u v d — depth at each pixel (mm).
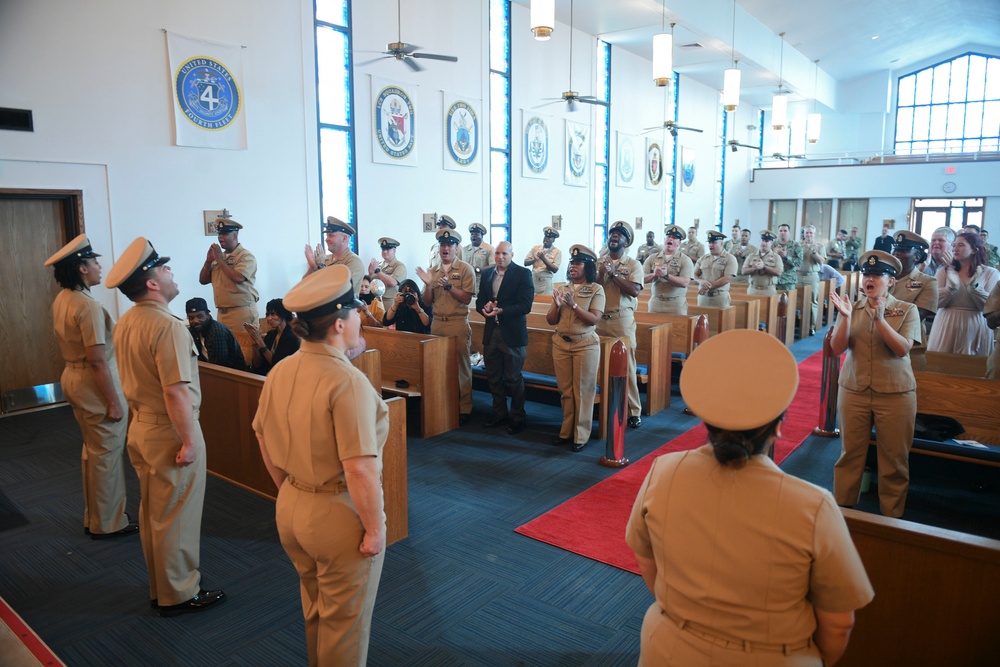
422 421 5605
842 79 20656
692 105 16719
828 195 19359
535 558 3641
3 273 6090
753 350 1497
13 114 5836
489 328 5688
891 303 3693
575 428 5320
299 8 7879
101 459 3793
